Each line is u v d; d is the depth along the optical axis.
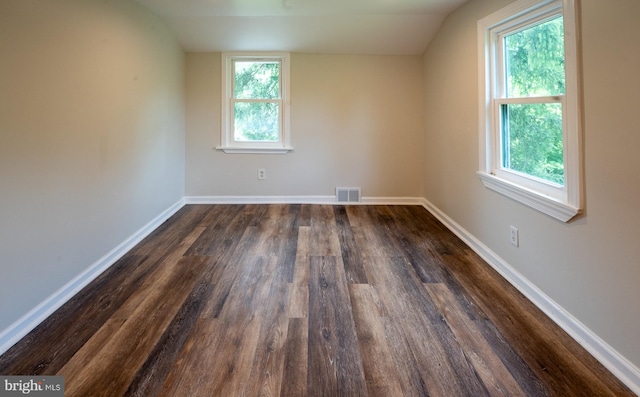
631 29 1.40
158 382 1.48
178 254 2.88
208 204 4.54
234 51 4.34
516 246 2.33
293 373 1.54
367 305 2.10
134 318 1.95
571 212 1.75
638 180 1.40
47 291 1.99
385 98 4.49
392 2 3.19
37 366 1.56
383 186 4.62
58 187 2.08
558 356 1.64
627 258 1.45
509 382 1.48
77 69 2.25
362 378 1.51
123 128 2.87
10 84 1.72
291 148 4.50
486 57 2.70
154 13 3.46
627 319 1.46
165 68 3.75
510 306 2.09
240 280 2.43
